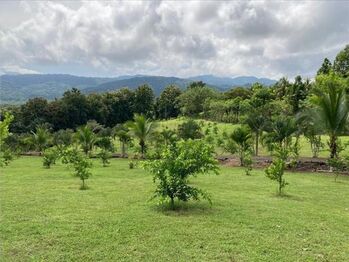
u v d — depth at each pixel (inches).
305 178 685.3
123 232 302.2
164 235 296.7
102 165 914.7
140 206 401.7
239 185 583.2
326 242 291.3
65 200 433.4
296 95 1854.1
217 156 1027.3
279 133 948.0
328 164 770.2
